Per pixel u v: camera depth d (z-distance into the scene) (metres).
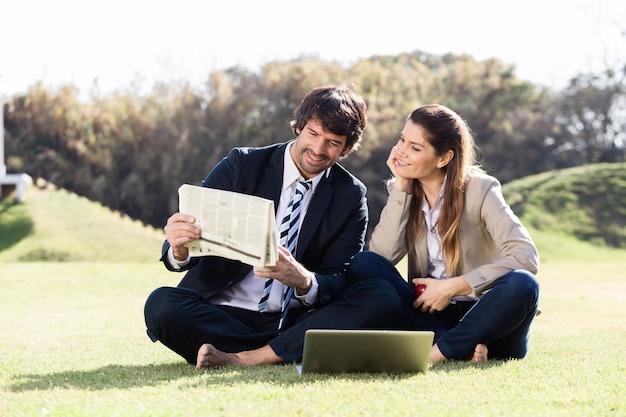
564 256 26.17
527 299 3.59
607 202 30.72
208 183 3.82
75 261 20.86
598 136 46.97
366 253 3.87
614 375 3.29
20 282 9.70
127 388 2.95
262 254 3.07
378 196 39.62
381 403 2.66
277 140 41.66
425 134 3.82
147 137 41.16
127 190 40.75
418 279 3.87
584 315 6.61
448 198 3.89
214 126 42.12
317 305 3.70
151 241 22.77
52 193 25.17
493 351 3.81
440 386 2.99
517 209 30.25
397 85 45.59
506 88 46.78
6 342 4.68
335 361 3.21
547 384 3.06
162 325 3.58
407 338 3.21
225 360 3.49
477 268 3.79
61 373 3.36
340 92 3.69
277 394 2.79
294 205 3.79
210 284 3.74
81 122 41.34
